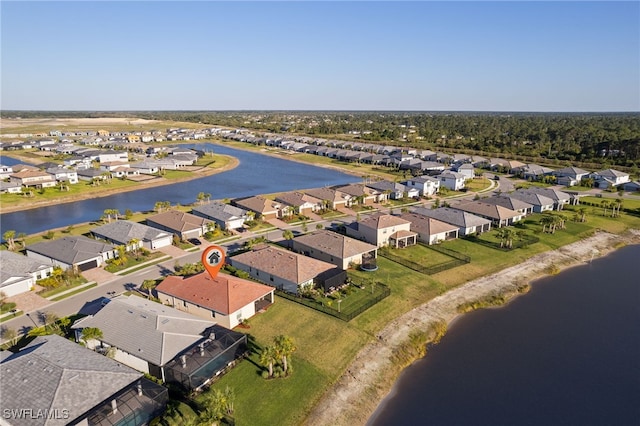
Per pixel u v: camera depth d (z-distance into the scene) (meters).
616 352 49.28
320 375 42.06
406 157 185.00
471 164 173.50
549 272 71.06
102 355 39.84
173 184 143.12
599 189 133.62
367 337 49.12
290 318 51.88
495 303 60.22
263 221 93.31
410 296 59.38
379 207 110.44
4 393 32.69
